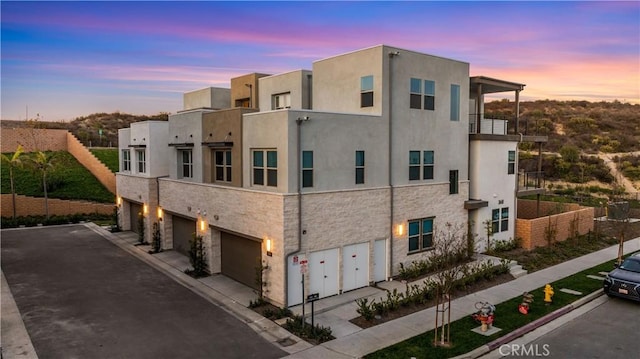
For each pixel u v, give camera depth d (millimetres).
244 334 12672
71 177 38125
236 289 16656
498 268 17984
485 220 21844
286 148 14719
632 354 11453
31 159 34750
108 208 33625
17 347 11734
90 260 21047
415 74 18516
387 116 17547
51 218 30828
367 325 13266
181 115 21531
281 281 14633
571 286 16875
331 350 11625
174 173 22484
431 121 19344
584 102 114438
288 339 12352
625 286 15203
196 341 12203
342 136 16203
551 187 48562
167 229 23031
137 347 11812
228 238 18094
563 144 67812
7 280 17750
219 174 19203
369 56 17594
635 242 25156
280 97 22188
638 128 80375
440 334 12531
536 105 111188
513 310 14359
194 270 18609
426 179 19312
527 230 22797
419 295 14875
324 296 15711
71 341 12141
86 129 77438
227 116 17922
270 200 14953
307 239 15094
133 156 26203
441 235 19469
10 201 31641
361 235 16688
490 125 24828
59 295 15961
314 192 15211
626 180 51969
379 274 17547
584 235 25984
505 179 22938
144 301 15406
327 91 19375
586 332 12914
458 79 20469
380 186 17453
